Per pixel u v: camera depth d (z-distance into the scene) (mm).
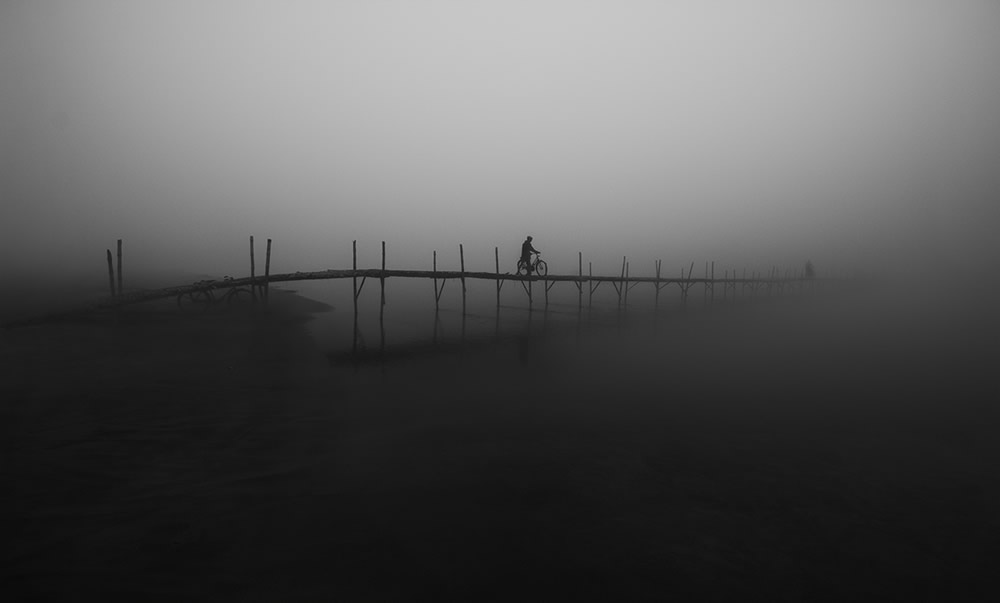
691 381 14227
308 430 9500
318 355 15188
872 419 11414
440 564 5742
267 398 11133
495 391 12570
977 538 6688
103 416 9641
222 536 6059
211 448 8516
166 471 7637
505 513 6891
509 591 5352
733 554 6184
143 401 10516
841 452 9430
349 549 5930
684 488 7809
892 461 9070
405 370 14117
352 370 13875
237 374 12719
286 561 5660
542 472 8180
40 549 5668
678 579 5668
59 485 7086
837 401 12727
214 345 15211
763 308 33562
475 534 6367
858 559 6172
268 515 6570
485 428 10031
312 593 5180
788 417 11367
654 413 11336
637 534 6516
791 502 7488
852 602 5434
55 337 15055
